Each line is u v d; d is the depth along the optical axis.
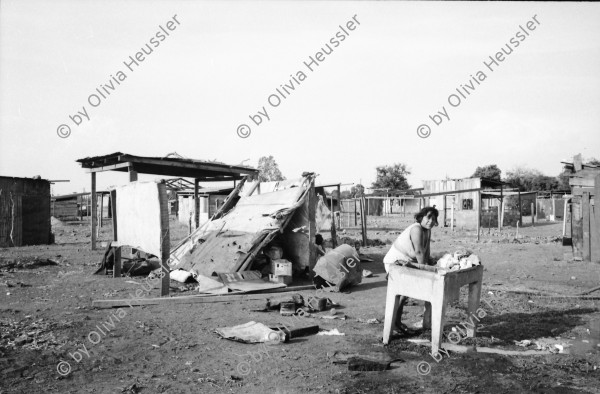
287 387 4.58
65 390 4.50
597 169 15.08
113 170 17.55
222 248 11.89
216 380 4.78
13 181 21.03
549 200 47.53
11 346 5.79
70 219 42.16
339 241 17.39
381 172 60.75
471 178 34.69
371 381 4.73
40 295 9.48
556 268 13.48
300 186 12.33
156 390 4.52
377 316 7.73
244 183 16.11
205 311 8.11
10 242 20.81
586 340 6.17
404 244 6.46
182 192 37.56
